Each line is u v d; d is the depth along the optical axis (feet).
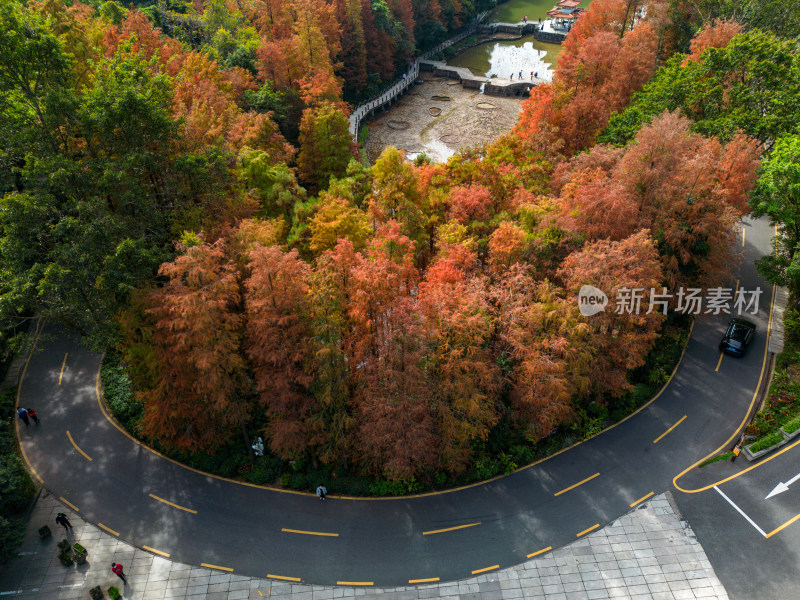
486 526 111.55
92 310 107.96
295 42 246.88
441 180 165.58
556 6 473.26
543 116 193.36
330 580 102.06
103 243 104.73
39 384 140.67
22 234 105.29
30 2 170.81
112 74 121.70
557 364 109.40
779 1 249.14
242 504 115.65
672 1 285.02
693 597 99.09
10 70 111.45
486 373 107.86
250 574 103.04
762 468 121.70
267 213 158.92
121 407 132.46
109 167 108.78
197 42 277.03
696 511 113.80
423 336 103.24
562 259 134.92
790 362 148.36
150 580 101.65
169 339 100.73
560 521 112.47
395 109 338.95
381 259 115.34
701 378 147.74
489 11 506.48
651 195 138.82
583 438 130.82
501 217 143.02
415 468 116.06
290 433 109.60
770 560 104.37
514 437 127.44
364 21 325.42
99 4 250.78
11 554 98.12
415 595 99.86
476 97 357.61
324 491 115.85
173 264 98.32
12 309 103.91
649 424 134.82
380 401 103.76
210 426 118.01
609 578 102.22
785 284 150.92
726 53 181.57
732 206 143.74
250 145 173.37
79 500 115.44
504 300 112.57
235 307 117.70
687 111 181.98
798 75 176.45
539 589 100.63
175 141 132.67
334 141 207.51
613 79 213.87
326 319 103.04
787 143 147.84
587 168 151.84
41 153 111.55
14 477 103.86
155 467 122.93
